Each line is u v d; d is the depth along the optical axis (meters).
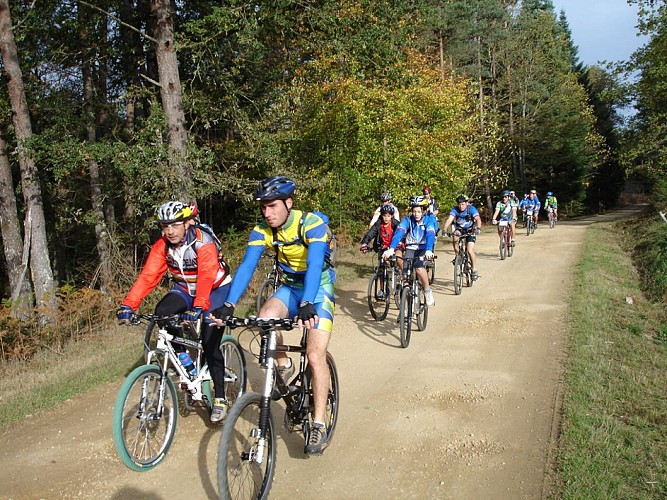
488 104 34.09
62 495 3.72
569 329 7.32
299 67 16.31
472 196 29.97
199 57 12.12
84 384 5.84
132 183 11.49
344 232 16.75
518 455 4.04
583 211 43.62
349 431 4.59
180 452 4.27
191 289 4.44
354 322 8.31
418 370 6.07
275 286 8.77
